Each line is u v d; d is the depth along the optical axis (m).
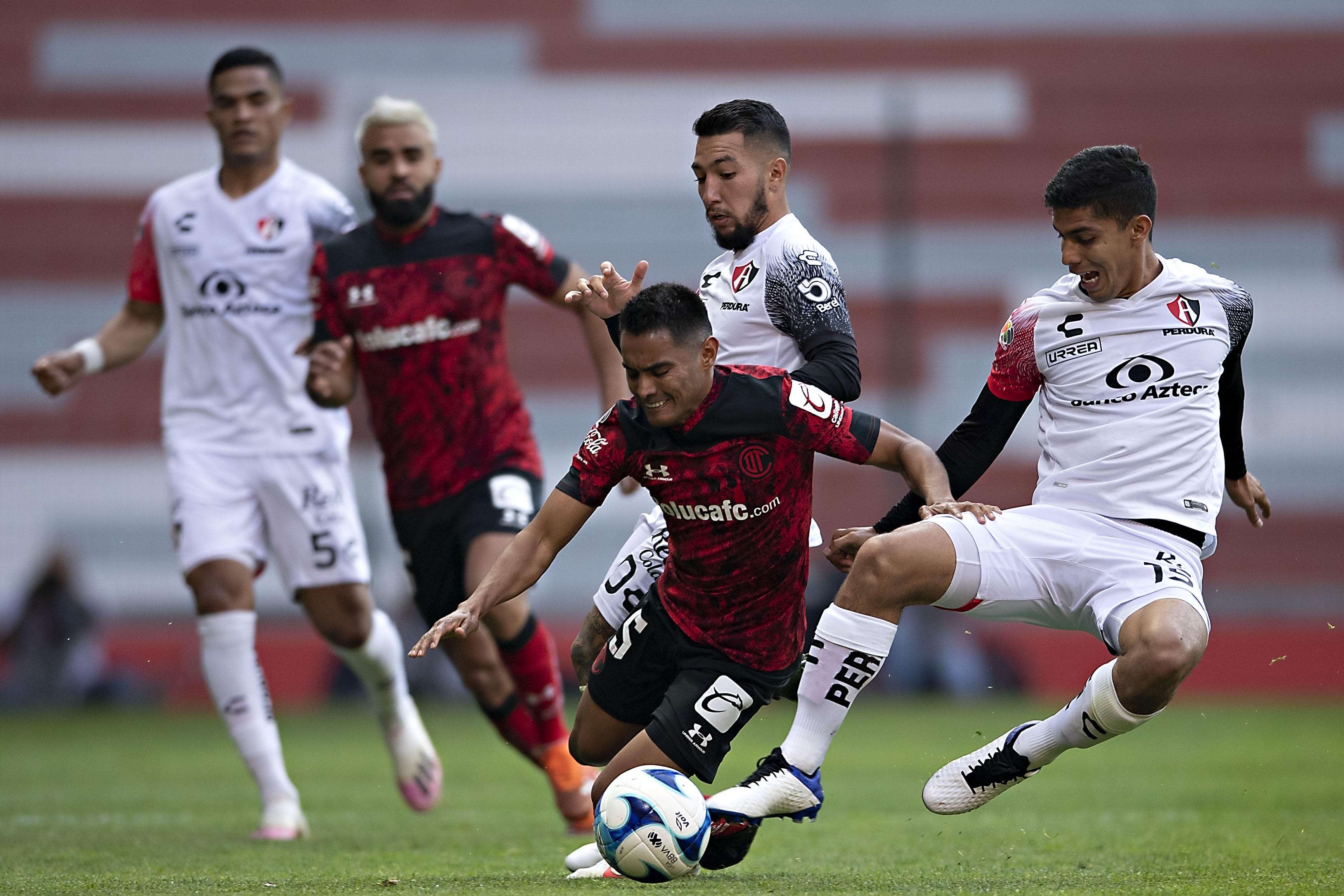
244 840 19.98
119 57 68.69
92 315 64.75
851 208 66.94
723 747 15.53
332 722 48.25
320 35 70.62
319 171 69.31
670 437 15.05
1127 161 15.88
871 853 18.08
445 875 15.73
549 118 65.50
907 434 15.91
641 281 16.25
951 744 38.12
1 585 60.19
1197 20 71.31
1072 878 15.02
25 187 65.81
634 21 71.56
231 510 22.12
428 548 21.83
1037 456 61.69
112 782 29.77
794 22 71.19
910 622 53.72
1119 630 15.47
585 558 57.38
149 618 58.28
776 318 16.39
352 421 55.31
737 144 16.50
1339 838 19.00
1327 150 65.94
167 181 66.88
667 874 14.38
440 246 21.77
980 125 67.50
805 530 15.56
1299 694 58.03
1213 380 16.33
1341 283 64.31
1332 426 61.22
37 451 61.19
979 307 65.81
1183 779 29.12
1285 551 59.66
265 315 22.52
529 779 30.91
